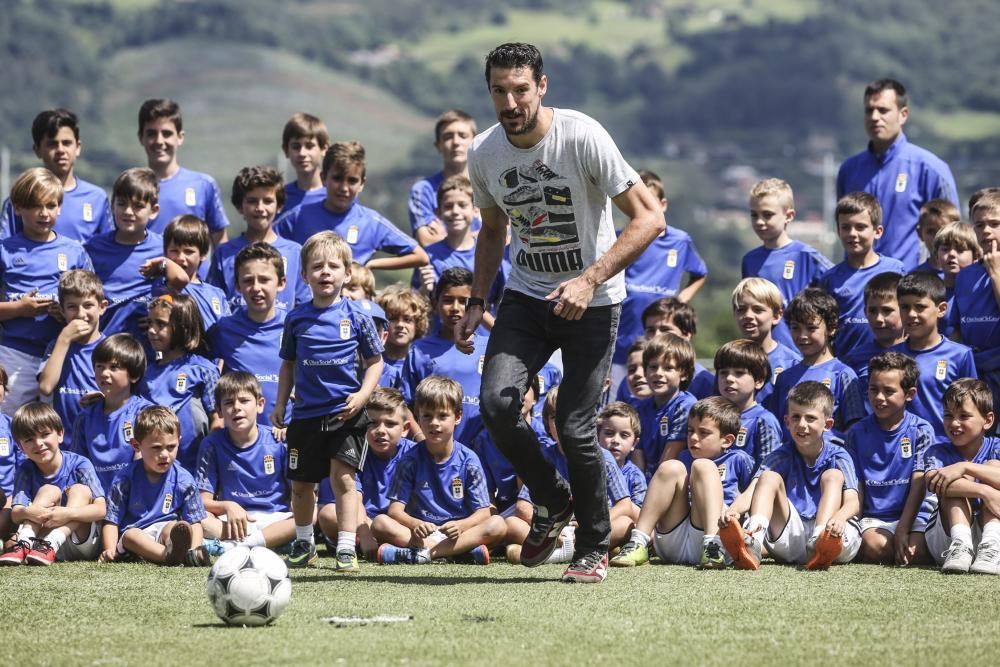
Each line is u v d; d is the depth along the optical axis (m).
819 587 16.69
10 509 20.59
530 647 12.82
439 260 25.81
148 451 20.31
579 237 16.30
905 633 13.55
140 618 14.49
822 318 22.27
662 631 13.56
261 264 22.27
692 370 23.03
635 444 22.78
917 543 19.92
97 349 21.59
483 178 16.58
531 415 22.53
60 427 20.72
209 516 20.80
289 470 18.97
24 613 14.80
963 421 20.02
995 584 17.09
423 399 20.89
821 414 20.22
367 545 20.83
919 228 24.89
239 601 13.85
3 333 23.03
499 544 20.95
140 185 23.48
